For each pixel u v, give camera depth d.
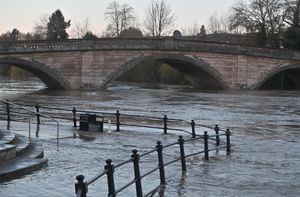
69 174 15.25
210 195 13.76
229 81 81.25
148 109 43.72
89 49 69.25
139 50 73.12
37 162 15.73
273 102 54.97
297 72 92.12
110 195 10.40
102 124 26.72
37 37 164.25
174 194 13.70
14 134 19.36
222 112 42.38
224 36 128.00
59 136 24.16
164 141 23.88
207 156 19.41
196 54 77.81
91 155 19.05
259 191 14.49
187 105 49.09
